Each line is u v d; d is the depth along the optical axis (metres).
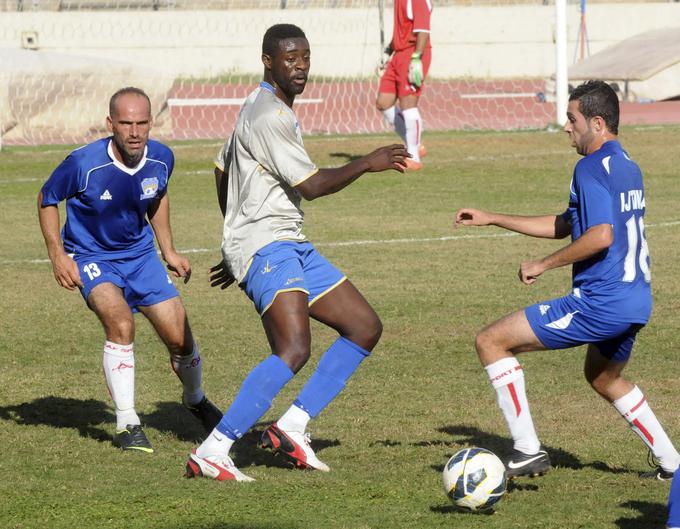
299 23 95.50
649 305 12.56
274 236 13.41
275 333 13.24
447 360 19.20
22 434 15.31
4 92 56.28
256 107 13.35
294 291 13.20
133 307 15.25
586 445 14.48
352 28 95.69
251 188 13.42
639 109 65.81
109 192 14.55
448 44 99.94
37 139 56.84
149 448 14.50
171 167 15.13
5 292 25.03
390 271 26.88
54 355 19.84
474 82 94.00
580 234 12.67
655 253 28.55
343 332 13.78
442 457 14.05
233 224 13.62
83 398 17.27
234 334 21.25
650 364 18.72
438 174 42.91
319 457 14.10
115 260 15.00
